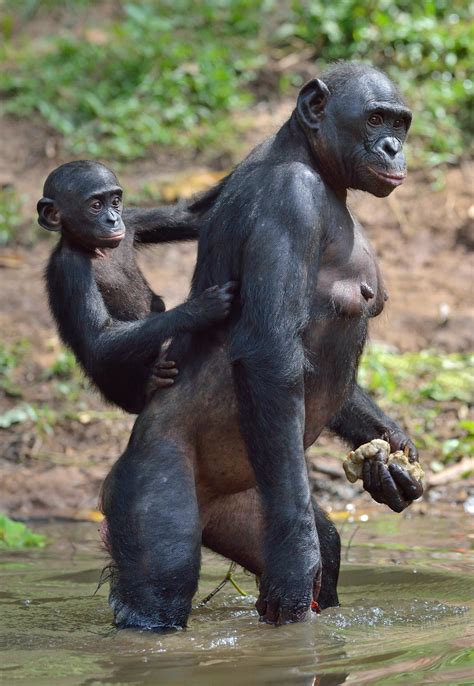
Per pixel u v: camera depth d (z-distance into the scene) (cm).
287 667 966
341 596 1213
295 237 1102
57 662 1009
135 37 2727
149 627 1117
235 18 2734
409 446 1241
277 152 1166
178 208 1392
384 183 1135
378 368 1917
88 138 2473
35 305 2147
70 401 1930
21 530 1521
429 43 2497
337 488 1683
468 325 2033
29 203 2358
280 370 1084
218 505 1230
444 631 1055
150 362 1212
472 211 2209
